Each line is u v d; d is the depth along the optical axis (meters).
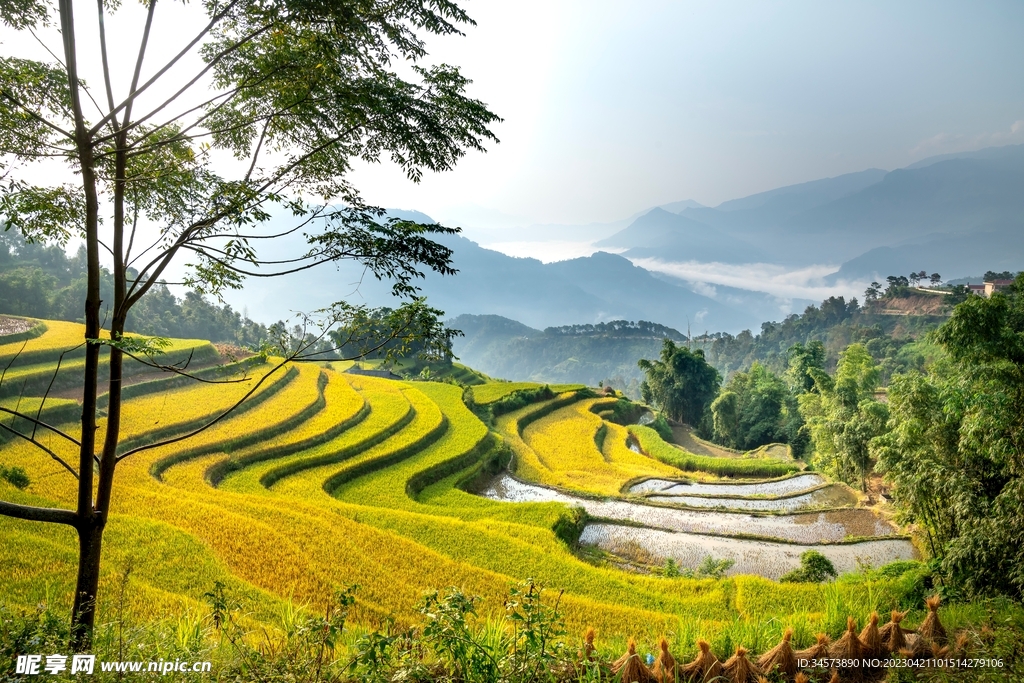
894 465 21.09
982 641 8.98
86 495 7.71
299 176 8.52
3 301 76.50
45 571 16.31
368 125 8.44
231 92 7.80
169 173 8.04
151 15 7.38
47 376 41.38
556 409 71.00
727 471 51.16
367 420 46.09
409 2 7.47
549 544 26.36
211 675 6.19
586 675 6.57
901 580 18.95
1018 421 15.02
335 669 6.06
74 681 5.87
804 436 65.00
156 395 44.91
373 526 26.62
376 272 8.08
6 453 30.75
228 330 111.62
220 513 24.53
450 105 8.42
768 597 20.39
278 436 39.94
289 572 19.72
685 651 9.20
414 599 18.75
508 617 6.61
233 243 7.50
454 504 33.38
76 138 7.30
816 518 34.00
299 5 7.40
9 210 7.45
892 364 102.44
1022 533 14.45
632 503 36.81
